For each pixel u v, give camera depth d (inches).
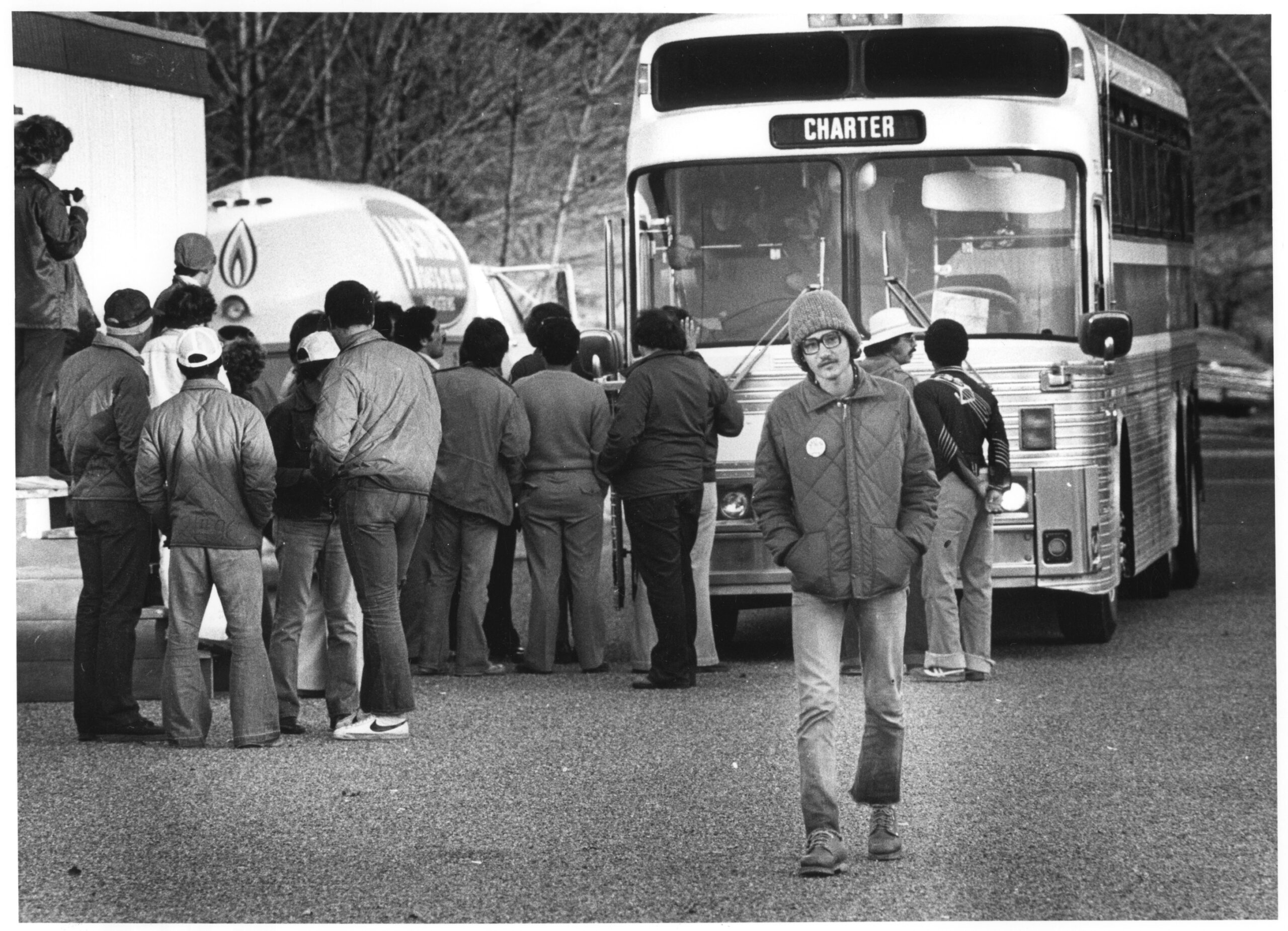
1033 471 703.1
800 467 410.6
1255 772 513.0
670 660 663.1
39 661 651.5
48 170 662.5
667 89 737.0
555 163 1784.0
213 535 561.0
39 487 654.5
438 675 709.3
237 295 1024.9
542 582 711.1
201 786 511.5
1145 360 853.2
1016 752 541.6
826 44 722.2
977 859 424.2
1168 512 904.3
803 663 415.8
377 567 565.9
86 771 532.1
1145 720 588.1
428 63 1641.2
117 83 820.0
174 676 566.3
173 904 395.9
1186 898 392.2
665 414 655.1
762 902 391.2
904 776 511.8
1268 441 2193.7
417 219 1112.8
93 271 809.5
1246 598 920.9
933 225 717.3
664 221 729.6
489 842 445.7
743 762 533.3
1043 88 721.0
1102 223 721.0
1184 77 2593.5
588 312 1833.2
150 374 623.5
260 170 1530.5
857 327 716.7
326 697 589.0
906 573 410.9
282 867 425.4
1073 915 379.6
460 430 695.1
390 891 403.9
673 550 658.2
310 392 597.6
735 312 724.7
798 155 719.1
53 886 411.8
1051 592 952.9
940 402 650.8
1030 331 714.8
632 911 386.3
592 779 514.0
